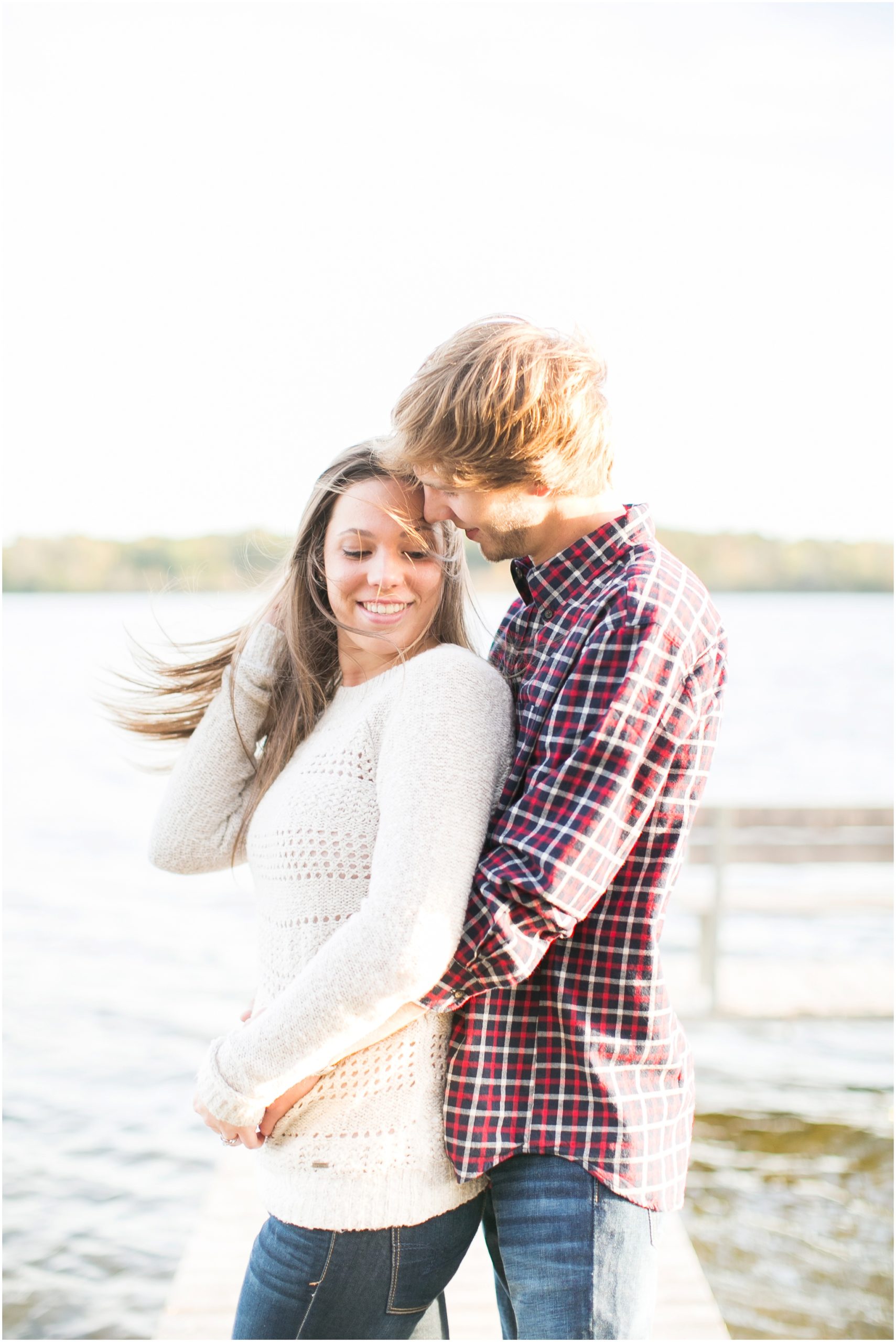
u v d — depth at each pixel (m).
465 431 1.33
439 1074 1.38
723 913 5.53
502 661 1.56
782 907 5.51
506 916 1.25
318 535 1.61
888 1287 3.50
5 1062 5.80
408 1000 1.26
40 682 29.03
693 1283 2.67
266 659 1.73
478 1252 2.88
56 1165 4.66
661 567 1.37
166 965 7.59
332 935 1.32
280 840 1.43
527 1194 1.34
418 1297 1.40
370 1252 1.34
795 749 18.12
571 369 1.35
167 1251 3.99
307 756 1.51
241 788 1.76
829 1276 3.58
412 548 1.51
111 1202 4.37
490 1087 1.35
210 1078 1.33
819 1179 4.26
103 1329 3.48
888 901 5.50
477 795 1.31
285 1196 1.37
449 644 1.46
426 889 1.24
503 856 1.29
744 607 57.28
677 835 1.34
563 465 1.36
